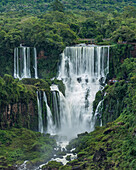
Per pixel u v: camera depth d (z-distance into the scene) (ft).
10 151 299.17
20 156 294.66
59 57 424.87
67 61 422.00
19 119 346.74
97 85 404.57
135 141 260.62
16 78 402.31
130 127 281.95
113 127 294.46
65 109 390.63
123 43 418.72
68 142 332.19
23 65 430.20
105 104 365.20
